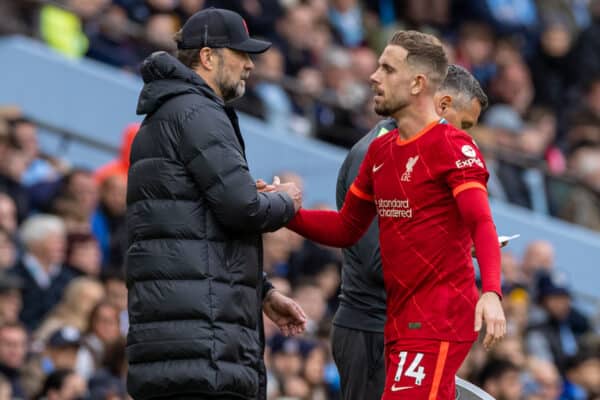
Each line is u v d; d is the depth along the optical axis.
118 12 47.00
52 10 46.75
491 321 17.83
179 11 47.81
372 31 54.84
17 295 33.88
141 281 19.73
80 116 46.09
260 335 20.36
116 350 34.56
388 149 19.45
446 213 19.03
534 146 54.75
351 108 49.69
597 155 55.56
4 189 38.69
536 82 58.75
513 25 58.50
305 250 40.62
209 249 19.67
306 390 36.06
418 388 18.92
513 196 51.66
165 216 19.70
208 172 19.56
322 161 48.00
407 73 19.22
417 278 19.11
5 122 40.06
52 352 33.34
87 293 34.81
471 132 52.50
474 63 57.06
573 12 61.06
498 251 18.31
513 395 37.25
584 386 42.41
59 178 39.59
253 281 20.06
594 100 58.91
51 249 36.06
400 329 19.25
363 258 21.72
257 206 19.67
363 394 21.92
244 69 20.52
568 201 52.94
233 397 19.70
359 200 20.09
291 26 50.56
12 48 45.69
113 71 47.06
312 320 38.59
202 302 19.48
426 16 56.84
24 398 32.53
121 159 40.53
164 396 19.59
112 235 39.41
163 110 19.95
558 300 44.22
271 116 48.50
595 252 52.38
